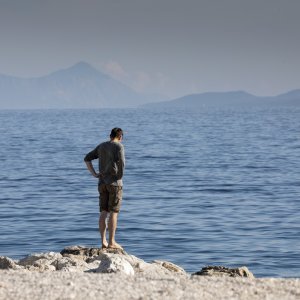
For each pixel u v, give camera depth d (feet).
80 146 421.18
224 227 134.62
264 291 46.09
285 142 463.83
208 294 44.68
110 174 74.54
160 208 160.97
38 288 46.03
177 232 128.67
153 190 198.18
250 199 178.91
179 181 223.92
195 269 98.99
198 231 129.90
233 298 43.65
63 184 213.87
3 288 46.03
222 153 359.66
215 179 230.48
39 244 117.70
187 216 148.66
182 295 44.19
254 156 338.54
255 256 107.76
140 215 149.38
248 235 125.90
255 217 147.84
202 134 581.12
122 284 48.21
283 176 240.94
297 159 319.27
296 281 49.75
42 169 267.80
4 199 179.22
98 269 58.29
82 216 147.54
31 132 638.94
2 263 63.52
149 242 119.55
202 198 180.65
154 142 460.96
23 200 176.55
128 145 428.15
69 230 130.72
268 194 189.57
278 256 107.55
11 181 225.35
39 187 206.39
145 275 55.62
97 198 178.50
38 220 143.02
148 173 252.21
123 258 60.34
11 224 138.51
